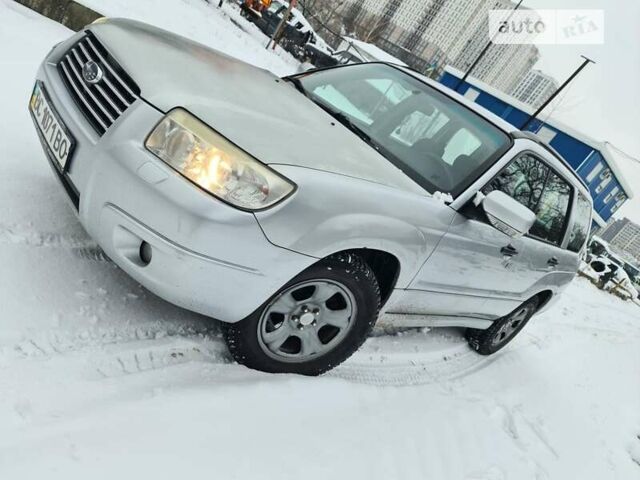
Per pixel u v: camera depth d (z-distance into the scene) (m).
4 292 1.93
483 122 3.00
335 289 2.18
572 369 5.08
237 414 1.92
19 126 3.25
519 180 2.94
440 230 2.39
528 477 2.67
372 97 3.09
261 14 17.95
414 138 2.80
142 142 1.75
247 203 1.74
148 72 1.94
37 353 1.76
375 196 2.09
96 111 1.92
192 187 1.69
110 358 1.90
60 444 1.45
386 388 2.76
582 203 3.84
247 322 2.06
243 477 1.67
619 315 11.22
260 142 1.85
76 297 2.11
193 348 2.17
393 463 2.17
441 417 2.78
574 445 3.38
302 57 17.66
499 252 2.90
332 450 2.03
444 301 2.89
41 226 2.41
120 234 1.81
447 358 3.73
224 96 2.03
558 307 8.20
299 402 2.17
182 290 1.84
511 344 4.92
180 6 10.87
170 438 1.66
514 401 3.57
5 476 1.29
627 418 4.44
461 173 2.66
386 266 2.39
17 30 4.69
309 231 1.87
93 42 2.16
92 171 1.80
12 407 1.50
